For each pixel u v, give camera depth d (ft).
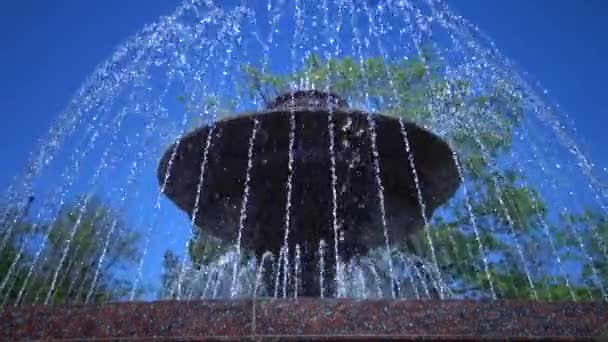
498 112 42.27
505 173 42.29
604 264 40.32
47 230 31.42
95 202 44.75
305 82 43.04
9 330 9.71
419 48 45.88
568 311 10.18
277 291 19.27
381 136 17.43
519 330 9.94
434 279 34.47
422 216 20.03
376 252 26.32
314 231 18.92
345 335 9.68
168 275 34.60
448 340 9.78
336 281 19.31
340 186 18.17
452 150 18.21
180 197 19.94
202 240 32.94
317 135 17.30
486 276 40.63
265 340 9.59
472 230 41.83
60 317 9.82
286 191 18.30
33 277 37.91
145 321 9.75
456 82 43.98
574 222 41.32
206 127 17.60
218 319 9.76
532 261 41.29
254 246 19.83
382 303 9.98
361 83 45.50
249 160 17.98
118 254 46.19
